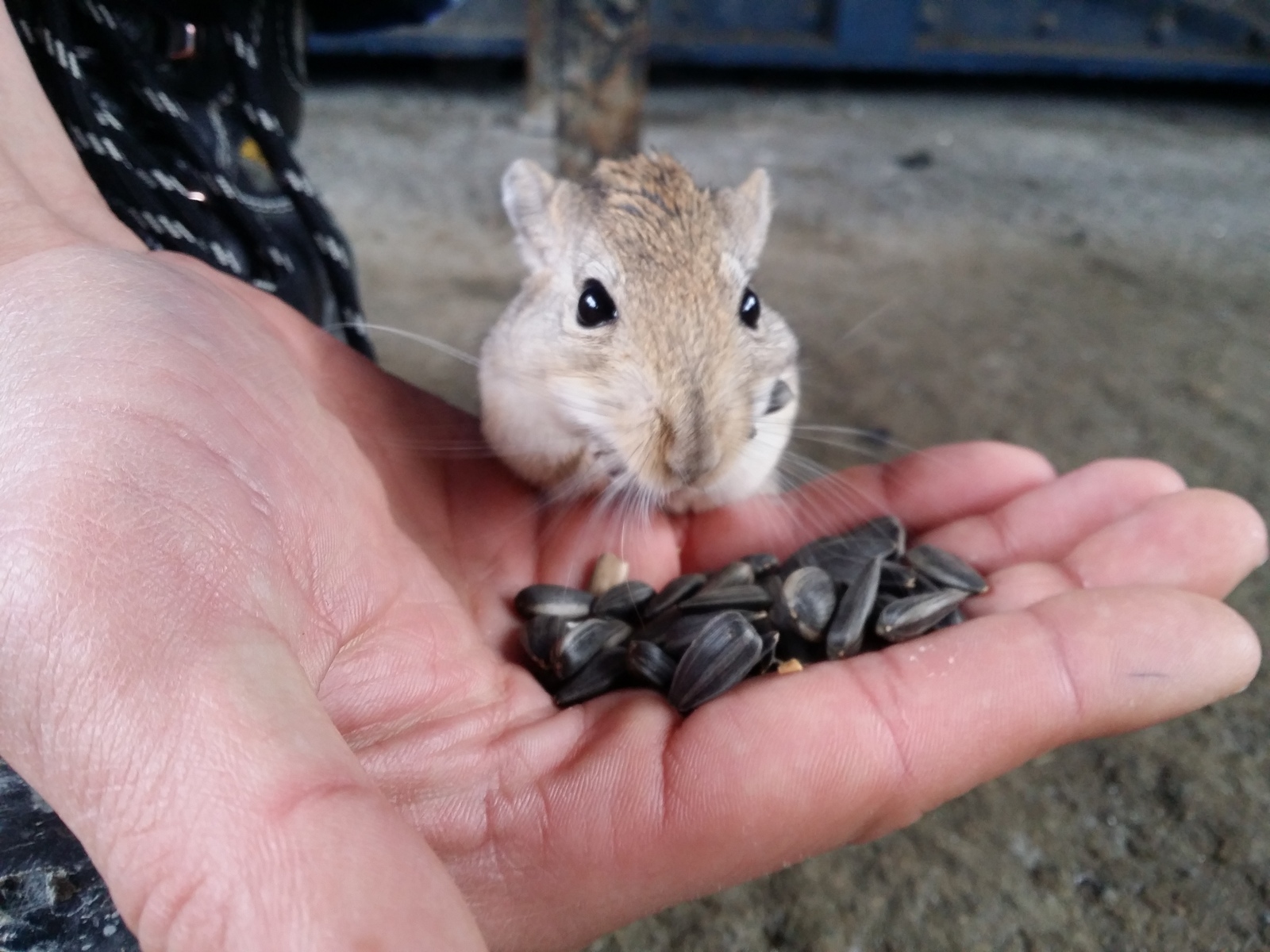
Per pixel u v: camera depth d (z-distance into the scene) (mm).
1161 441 226
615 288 126
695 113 502
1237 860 127
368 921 52
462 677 96
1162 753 144
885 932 118
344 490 91
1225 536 120
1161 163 456
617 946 116
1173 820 133
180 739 58
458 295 285
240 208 153
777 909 121
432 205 361
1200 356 271
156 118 151
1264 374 261
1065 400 245
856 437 222
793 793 88
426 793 86
